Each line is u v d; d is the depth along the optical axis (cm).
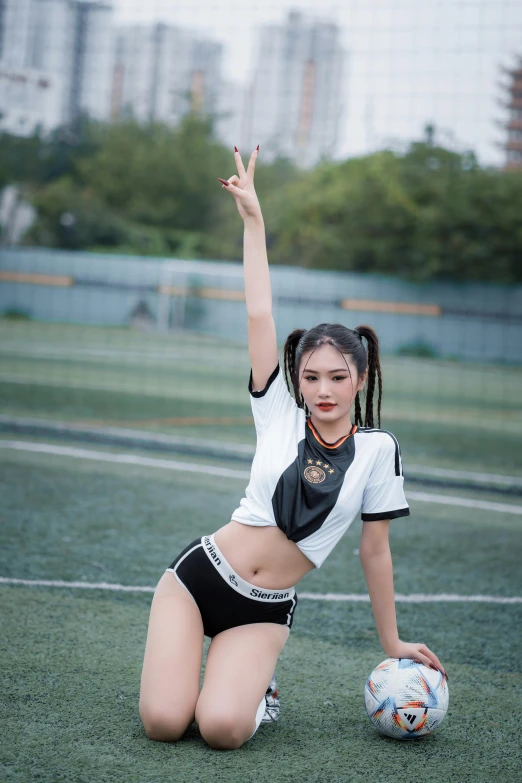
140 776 260
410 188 2869
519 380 1930
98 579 459
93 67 5806
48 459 773
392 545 569
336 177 3161
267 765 273
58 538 531
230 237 3872
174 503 641
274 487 292
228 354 2033
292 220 3158
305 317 2486
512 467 877
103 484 689
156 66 6938
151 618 299
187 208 4016
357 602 453
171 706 280
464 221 2692
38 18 5153
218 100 6097
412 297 2552
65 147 4231
